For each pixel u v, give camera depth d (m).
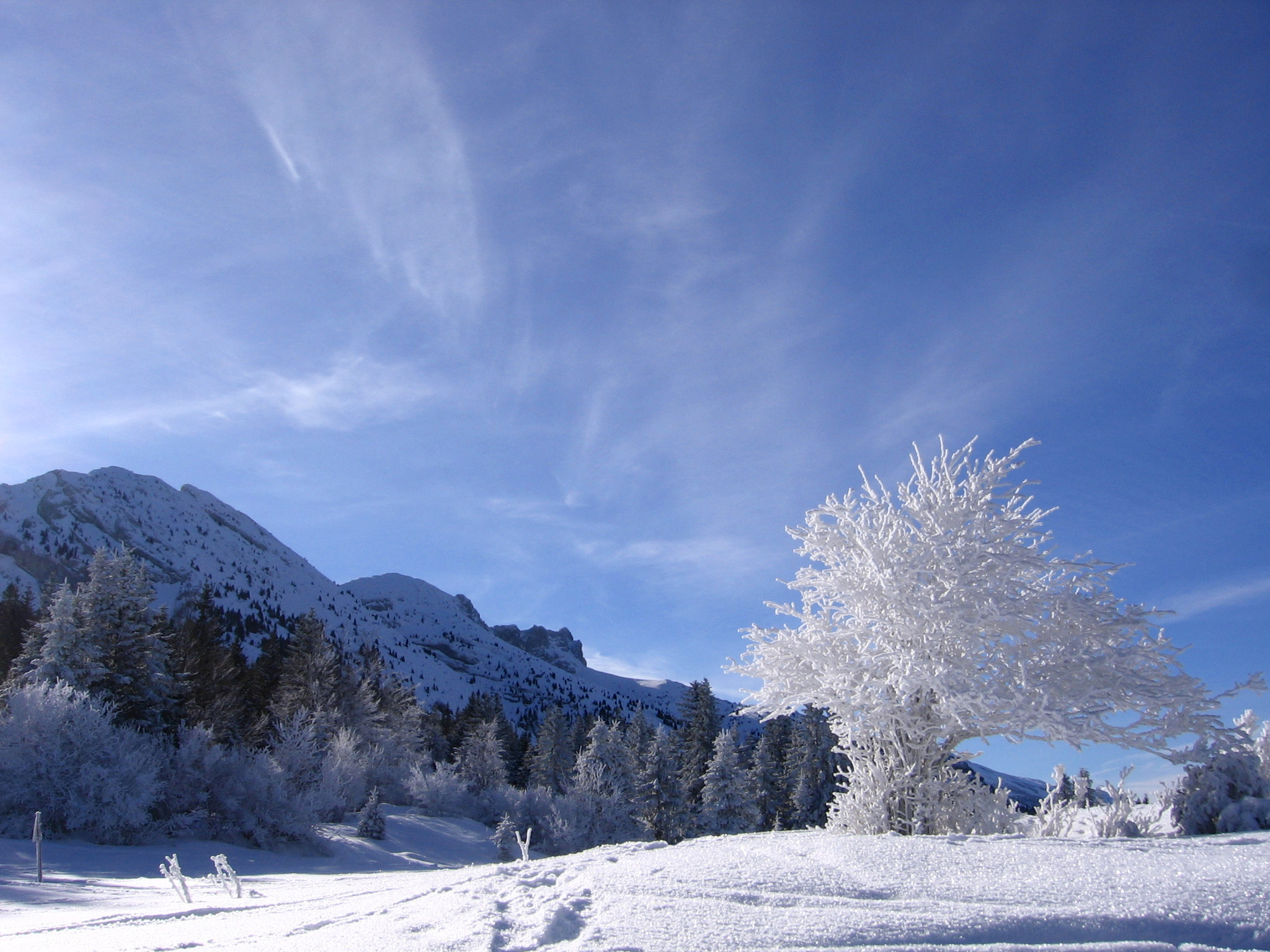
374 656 66.19
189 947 5.15
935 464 10.20
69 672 32.09
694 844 6.96
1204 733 8.17
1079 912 4.00
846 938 3.76
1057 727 8.04
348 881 14.38
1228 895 4.16
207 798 26.17
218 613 67.25
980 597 9.05
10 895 11.16
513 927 4.38
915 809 8.80
